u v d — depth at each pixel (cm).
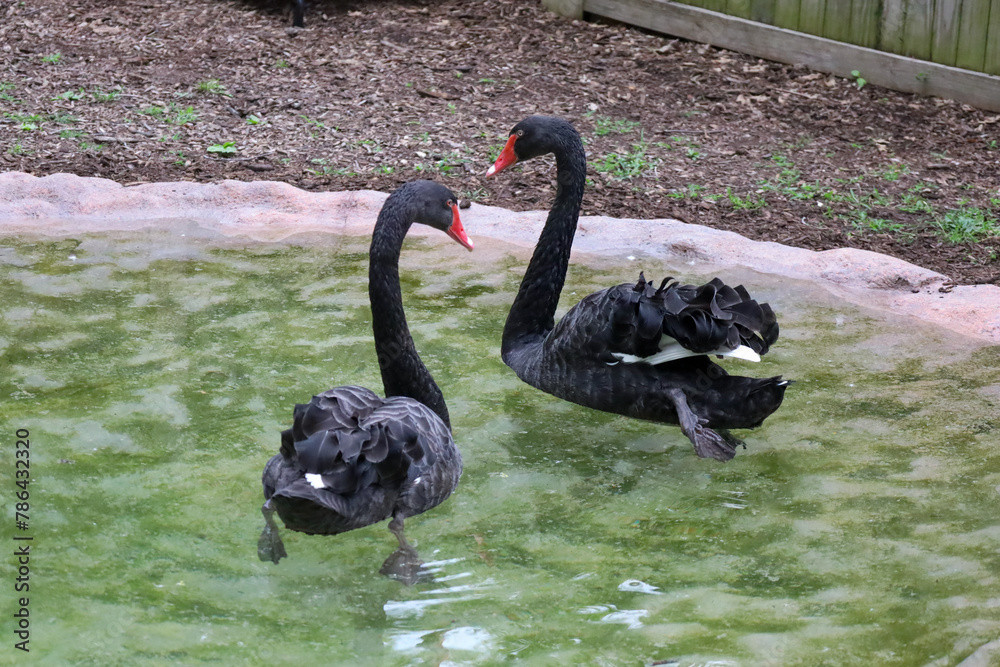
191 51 739
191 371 470
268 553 417
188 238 540
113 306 497
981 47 655
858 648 397
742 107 671
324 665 394
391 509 415
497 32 785
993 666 391
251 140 612
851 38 702
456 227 440
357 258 529
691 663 394
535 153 471
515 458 447
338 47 754
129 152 598
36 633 397
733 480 441
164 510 427
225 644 397
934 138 629
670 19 771
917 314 503
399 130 625
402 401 424
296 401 460
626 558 418
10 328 484
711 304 432
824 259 524
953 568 415
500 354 483
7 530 420
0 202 552
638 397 447
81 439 445
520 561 417
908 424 456
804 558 418
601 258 533
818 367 479
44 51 730
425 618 404
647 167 597
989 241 543
